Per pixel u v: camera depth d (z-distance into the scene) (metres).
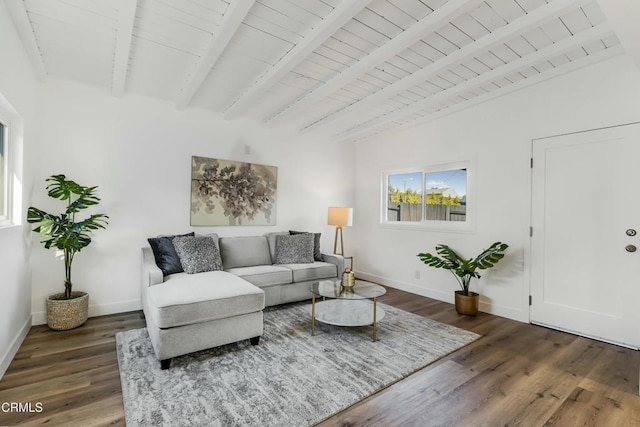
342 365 2.25
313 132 4.92
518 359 2.40
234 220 4.14
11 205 2.45
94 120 3.23
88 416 1.65
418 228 4.36
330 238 5.18
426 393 1.93
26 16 2.10
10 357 2.19
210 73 2.98
